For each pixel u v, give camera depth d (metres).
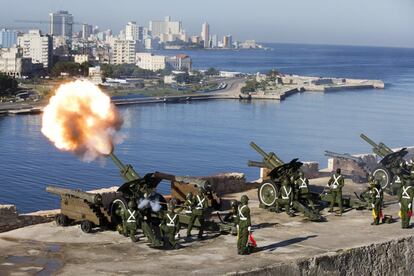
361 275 23.61
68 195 25.59
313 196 30.45
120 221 24.94
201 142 193.75
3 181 137.25
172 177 28.50
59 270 20.28
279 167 29.61
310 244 23.92
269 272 20.88
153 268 20.64
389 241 24.62
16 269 20.28
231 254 22.45
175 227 23.17
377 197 27.45
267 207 29.88
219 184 33.31
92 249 22.80
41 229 25.20
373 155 42.97
